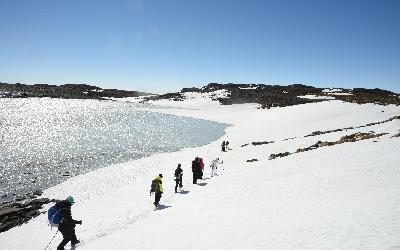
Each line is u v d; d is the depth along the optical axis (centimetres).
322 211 1123
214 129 7744
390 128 3262
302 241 847
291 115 7525
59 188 2692
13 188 2712
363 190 1381
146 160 3747
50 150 4556
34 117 9819
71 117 10044
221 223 1186
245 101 17312
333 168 1884
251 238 945
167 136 6319
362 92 16775
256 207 1361
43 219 1922
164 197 2002
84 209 1988
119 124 8306
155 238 1144
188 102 18062
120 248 1112
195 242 1001
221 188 1934
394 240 746
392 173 1602
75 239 1316
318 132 4441
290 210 1215
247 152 3553
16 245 1515
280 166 2231
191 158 3662
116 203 2044
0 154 4147
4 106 13512
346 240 798
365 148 2277
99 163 3734
